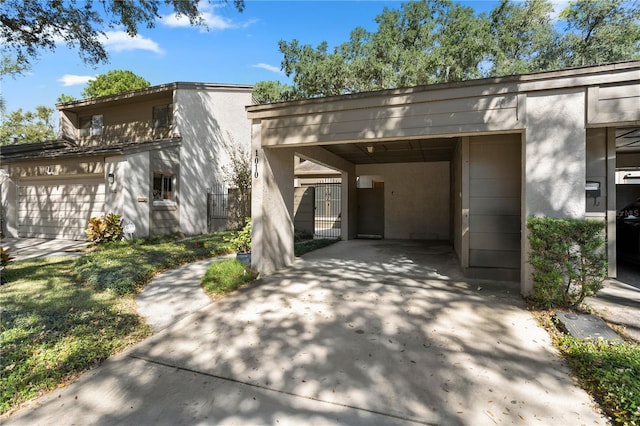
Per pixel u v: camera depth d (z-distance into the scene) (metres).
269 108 6.07
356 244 11.04
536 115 4.54
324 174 16.64
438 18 20.39
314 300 4.89
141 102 13.98
